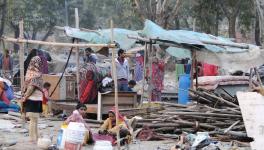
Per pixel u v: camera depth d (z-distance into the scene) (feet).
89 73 71.51
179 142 50.44
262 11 127.24
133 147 50.62
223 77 89.25
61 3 297.74
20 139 53.67
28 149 48.37
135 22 251.60
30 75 51.83
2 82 74.95
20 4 255.91
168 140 54.85
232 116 56.85
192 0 175.01
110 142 45.24
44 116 71.61
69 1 310.86
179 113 57.72
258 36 180.96
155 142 53.83
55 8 280.51
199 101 62.85
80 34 76.69
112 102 68.54
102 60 129.70
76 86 78.95
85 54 77.92
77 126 43.78
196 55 75.87
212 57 74.90
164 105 62.75
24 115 59.16
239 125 55.67
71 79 78.95
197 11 170.71
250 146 49.03
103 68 105.29
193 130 56.13
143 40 67.67
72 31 77.92
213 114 57.21
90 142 51.42
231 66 74.13
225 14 173.58
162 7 140.26
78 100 73.46
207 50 73.77
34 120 52.13
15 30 256.11
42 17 272.72
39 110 52.16
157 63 82.74
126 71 74.54
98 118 67.00
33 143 51.44
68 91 78.84
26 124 62.85
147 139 54.90
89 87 71.26
